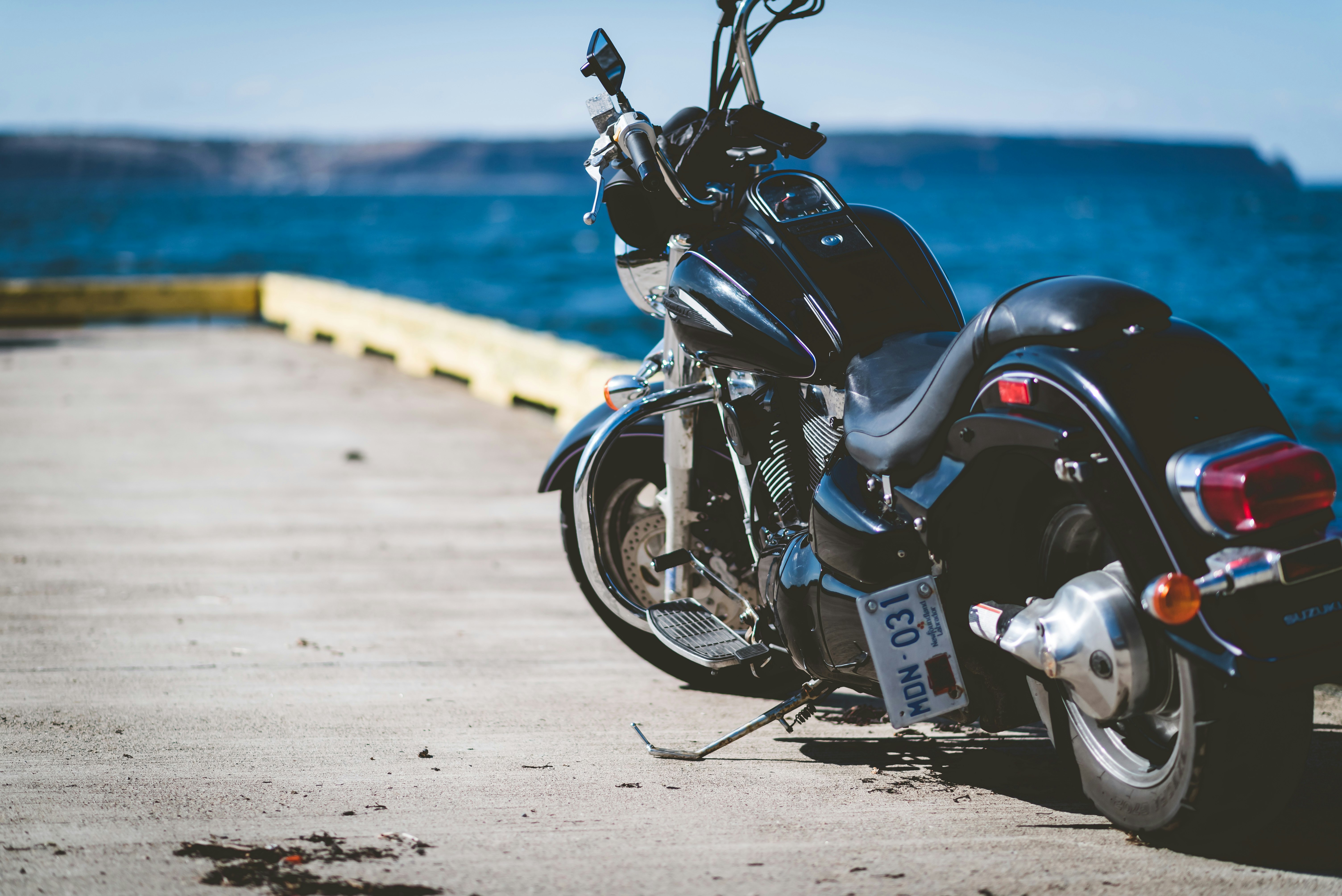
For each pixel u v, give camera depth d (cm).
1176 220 13025
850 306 383
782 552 396
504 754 411
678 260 441
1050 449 307
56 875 305
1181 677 294
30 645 545
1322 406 1844
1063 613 310
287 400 1341
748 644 418
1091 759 334
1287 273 5172
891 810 357
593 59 412
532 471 992
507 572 695
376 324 1684
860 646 361
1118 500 295
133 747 414
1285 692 280
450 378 1523
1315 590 287
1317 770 381
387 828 342
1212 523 284
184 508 851
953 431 335
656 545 497
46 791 369
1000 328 325
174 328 2089
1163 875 307
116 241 9138
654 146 401
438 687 490
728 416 420
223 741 422
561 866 315
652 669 519
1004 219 13388
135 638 559
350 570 695
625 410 443
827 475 371
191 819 348
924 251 414
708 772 393
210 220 14900
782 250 396
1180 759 299
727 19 428
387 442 1108
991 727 356
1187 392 301
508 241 9975
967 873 309
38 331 2022
